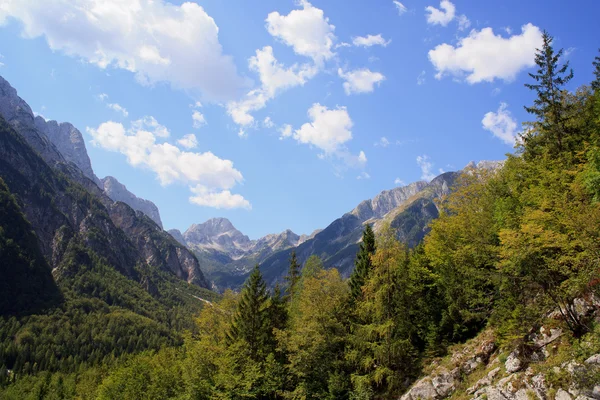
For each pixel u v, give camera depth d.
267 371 41.97
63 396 108.75
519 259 23.50
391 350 34.78
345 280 54.97
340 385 36.34
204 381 43.16
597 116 32.41
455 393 27.30
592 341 19.45
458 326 33.78
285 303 59.97
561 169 29.12
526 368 22.67
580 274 19.97
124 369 65.31
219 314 65.25
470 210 38.44
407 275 39.12
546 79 34.16
